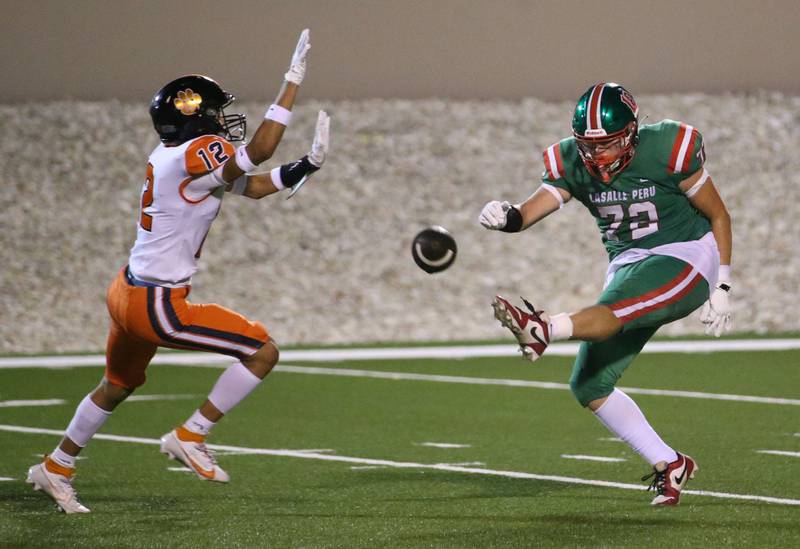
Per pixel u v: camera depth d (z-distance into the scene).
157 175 22.67
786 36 84.06
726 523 21.83
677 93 82.81
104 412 23.28
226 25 77.62
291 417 35.41
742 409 36.12
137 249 22.95
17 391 40.31
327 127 23.38
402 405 37.41
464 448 30.50
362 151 73.94
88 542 20.58
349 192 70.12
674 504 23.39
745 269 63.03
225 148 22.64
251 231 65.81
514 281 61.59
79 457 29.27
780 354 48.03
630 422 23.50
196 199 22.72
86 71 77.44
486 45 81.50
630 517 22.41
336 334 55.34
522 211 23.28
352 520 22.28
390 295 60.12
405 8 80.50
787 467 27.62
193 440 23.14
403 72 80.69
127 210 68.06
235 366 23.19
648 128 22.81
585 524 21.84
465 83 81.50
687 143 22.45
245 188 23.69
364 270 62.69
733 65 83.56
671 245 22.84
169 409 36.75
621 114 21.92
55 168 71.12
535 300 59.53
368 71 80.12
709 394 38.97
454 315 57.97
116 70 77.56
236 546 20.28
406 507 23.50
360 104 79.19
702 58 83.19
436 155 74.25
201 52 77.56
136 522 22.17
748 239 66.31
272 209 68.00
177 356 48.56
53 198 68.38
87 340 53.72
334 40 79.31
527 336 20.55
